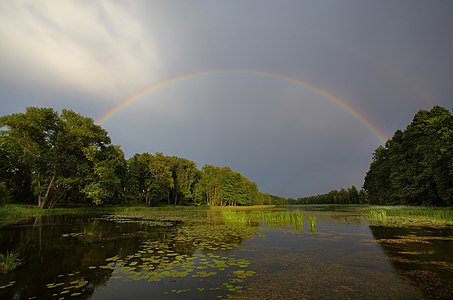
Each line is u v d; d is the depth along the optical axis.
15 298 6.17
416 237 14.34
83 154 41.97
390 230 17.27
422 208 36.59
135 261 9.50
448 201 34.78
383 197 58.72
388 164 52.09
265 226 20.81
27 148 37.22
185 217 30.70
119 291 6.55
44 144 38.72
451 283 6.99
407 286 6.78
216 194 89.38
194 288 6.68
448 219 23.70
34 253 10.85
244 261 9.43
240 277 7.55
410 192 41.75
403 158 43.34
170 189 74.06
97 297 6.18
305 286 6.78
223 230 18.28
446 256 10.02
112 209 45.50
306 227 20.08
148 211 44.69
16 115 36.41
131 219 26.88
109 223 22.53
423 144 37.78
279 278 7.44
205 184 85.19
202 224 22.47
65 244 12.79
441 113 38.81
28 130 36.62
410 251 10.93
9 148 38.44
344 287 6.70
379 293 6.29
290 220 26.00
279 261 9.38
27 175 44.41
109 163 42.72
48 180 39.75
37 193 37.72
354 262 9.20
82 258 9.99
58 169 39.31
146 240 13.97
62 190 42.19
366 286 6.77
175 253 10.82
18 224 21.25
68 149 39.81
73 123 40.66
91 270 8.38
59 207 45.50
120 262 9.37
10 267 8.45
